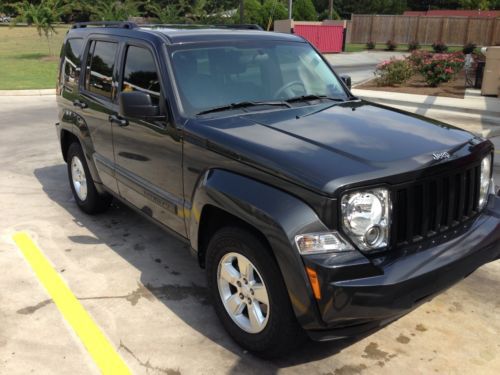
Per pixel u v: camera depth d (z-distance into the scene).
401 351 3.32
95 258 4.65
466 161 3.20
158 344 3.40
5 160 7.94
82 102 5.18
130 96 3.65
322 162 2.87
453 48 35.97
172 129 3.69
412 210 2.92
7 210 5.85
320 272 2.64
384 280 2.69
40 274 4.35
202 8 29.61
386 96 14.12
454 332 3.52
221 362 3.22
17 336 3.49
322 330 2.79
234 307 3.30
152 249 4.84
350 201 2.72
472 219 3.35
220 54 4.12
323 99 4.26
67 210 5.86
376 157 2.95
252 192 2.97
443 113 11.95
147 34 4.23
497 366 3.18
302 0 39.19
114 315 3.74
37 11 26.58
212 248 3.34
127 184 4.50
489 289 4.07
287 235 2.71
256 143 3.13
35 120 11.03
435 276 2.84
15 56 25.42
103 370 3.15
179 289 4.12
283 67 4.36
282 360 3.24
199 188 3.36
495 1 63.25
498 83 13.73
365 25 41.81
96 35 5.12
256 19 32.28
